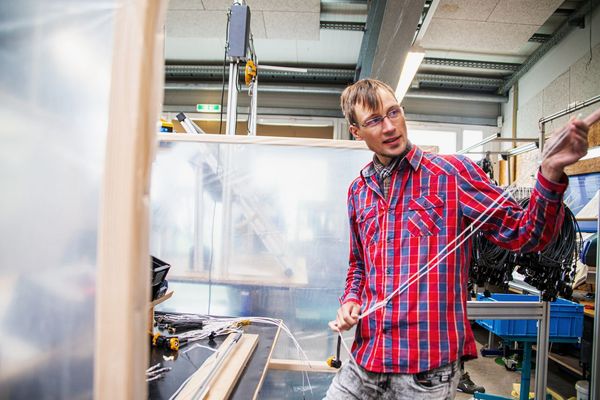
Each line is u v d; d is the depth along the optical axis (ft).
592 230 6.75
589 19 9.83
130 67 1.35
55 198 1.40
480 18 10.14
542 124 7.02
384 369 2.66
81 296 1.38
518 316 5.61
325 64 14.21
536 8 9.58
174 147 5.05
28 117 1.42
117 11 1.36
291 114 15.76
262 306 5.01
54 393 1.39
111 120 1.34
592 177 8.59
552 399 7.67
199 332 3.95
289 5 9.82
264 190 5.03
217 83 14.74
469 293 7.51
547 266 4.80
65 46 1.40
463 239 2.72
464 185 2.72
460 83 14.43
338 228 5.00
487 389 8.54
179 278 5.07
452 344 2.58
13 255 1.42
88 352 1.37
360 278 3.40
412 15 7.30
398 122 2.81
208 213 5.06
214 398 2.63
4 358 1.42
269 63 14.20
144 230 1.40
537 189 2.22
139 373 1.38
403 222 2.80
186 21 10.79
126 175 1.33
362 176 3.21
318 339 4.94
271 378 4.82
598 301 4.70
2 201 1.42
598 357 4.68
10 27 1.43
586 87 9.89
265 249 5.03
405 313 2.65
